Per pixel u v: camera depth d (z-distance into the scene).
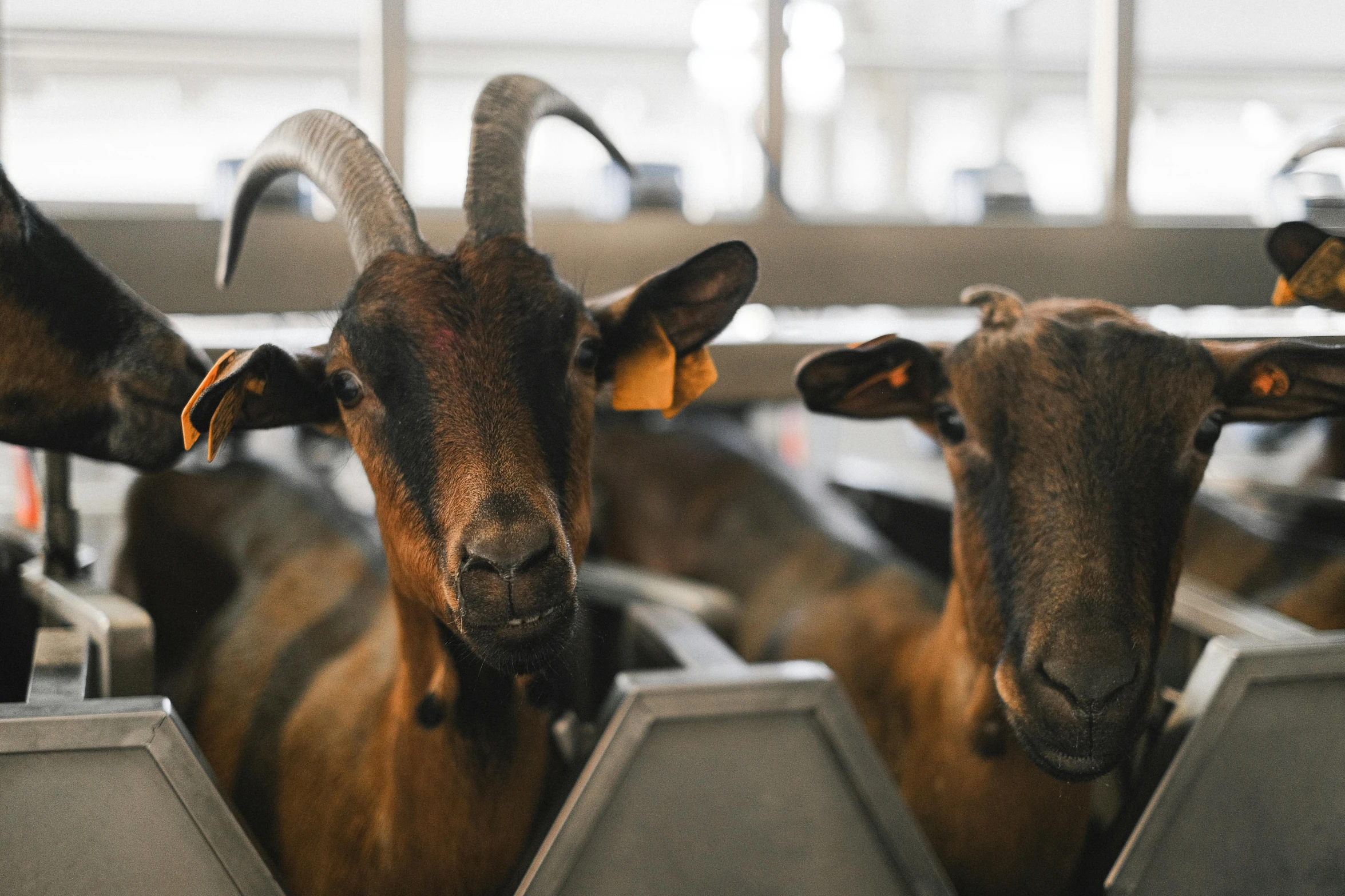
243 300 3.20
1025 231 3.67
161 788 1.67
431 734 2.04
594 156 7.59
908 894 1.84
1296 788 2.03
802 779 1.80
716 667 1.82
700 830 1.76
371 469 1.94
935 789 2.45
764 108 3.53
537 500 1.72
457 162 6.62
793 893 1.80
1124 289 3.76
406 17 3.21
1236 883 2.02
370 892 2.15
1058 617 1.93
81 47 5.02
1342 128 3.17
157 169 6.33
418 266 1.93
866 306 3.62
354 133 2.15
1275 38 6.36
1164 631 2.03
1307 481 4.57
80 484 5.15
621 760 1.71
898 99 8.27
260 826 2.50
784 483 4.47
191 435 1.70
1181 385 2.05
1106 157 3.73
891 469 5.65
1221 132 7.02
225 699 2.89
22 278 2.39
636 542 4.55
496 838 2.07
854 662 3.14
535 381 1.85
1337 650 2.03
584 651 2.98
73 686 2.07
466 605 1.69
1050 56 6.29
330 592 3.25
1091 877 2.13
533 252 2.01
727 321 2.27
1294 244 2.26
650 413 4.99
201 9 5.09
